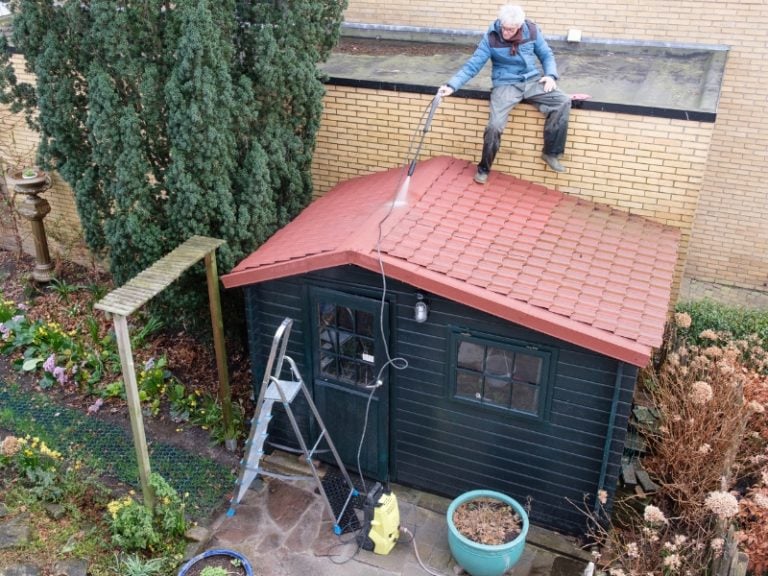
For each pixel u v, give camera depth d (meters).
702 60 8.94
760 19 9.13
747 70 9.46
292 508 6.68
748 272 10.62
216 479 7.02
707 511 6.04
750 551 5.71
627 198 7.34
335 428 6.99
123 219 7.06
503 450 6.34
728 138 9.92
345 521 6.51
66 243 10.22
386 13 10.95
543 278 6.00
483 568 5.71
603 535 6.15
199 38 6.30
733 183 10.16
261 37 6.86
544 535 6.39
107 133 6.68
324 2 7.43
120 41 6.39
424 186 7.02
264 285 6.67
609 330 5.47
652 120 6.90
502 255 6.21
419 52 9.57
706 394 6.30
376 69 8.73
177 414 7.78
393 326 6.27
